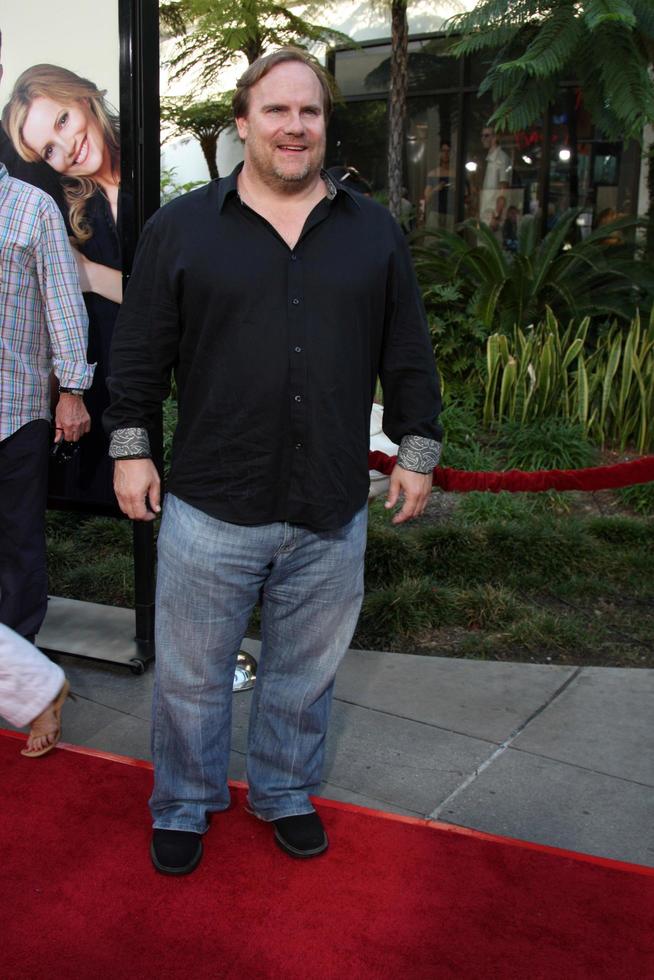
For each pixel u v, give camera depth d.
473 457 5.91
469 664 3.61
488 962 2.01
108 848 2.40
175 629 2.23
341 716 3.17
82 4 3.16
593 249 7.84
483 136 10.67
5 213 2.96
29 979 1.95
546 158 10.29
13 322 3.02
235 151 11.11
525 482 3.02
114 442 2.24
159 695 2.30
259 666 2.43
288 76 1.97
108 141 3.23
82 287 3.38
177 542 2.20
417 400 2.27
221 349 2.08
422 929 2.10
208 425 2.13
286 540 2.20
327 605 2.28
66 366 3.08
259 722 2.42
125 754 2.94
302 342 2.05
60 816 2.54
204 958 2.01
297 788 2.43
